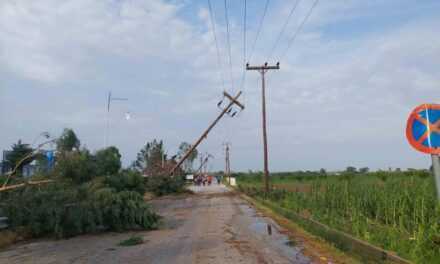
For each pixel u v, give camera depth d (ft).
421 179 49.39
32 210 44.73
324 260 30.48
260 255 32.68
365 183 55.98
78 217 45.96
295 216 58.39
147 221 50.62
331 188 60.70
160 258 32.22
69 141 68.44
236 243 38.88
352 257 31.32
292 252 33.88
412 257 26.35
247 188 150.20
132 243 39.96
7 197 45.91
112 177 77.05
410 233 35.17
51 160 60.80
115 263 30.71
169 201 112.98
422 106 21.24
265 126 113.91
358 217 41.63
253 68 114.93
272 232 46.68
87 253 35.32
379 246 31.24
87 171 63.21
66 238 45.06
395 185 47.34
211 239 41.75
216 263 29.81
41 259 33.06
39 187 50.03
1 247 39.19
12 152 91.81
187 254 33.60
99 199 49.26
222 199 116.98
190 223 57.67
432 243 27.66
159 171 181.88
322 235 41.88
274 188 113.80
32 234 45.44
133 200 51.31
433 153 20.84
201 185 269.03
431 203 37.24
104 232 49.34
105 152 82.89
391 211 40.86
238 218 63.31
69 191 48.70
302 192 81.92
